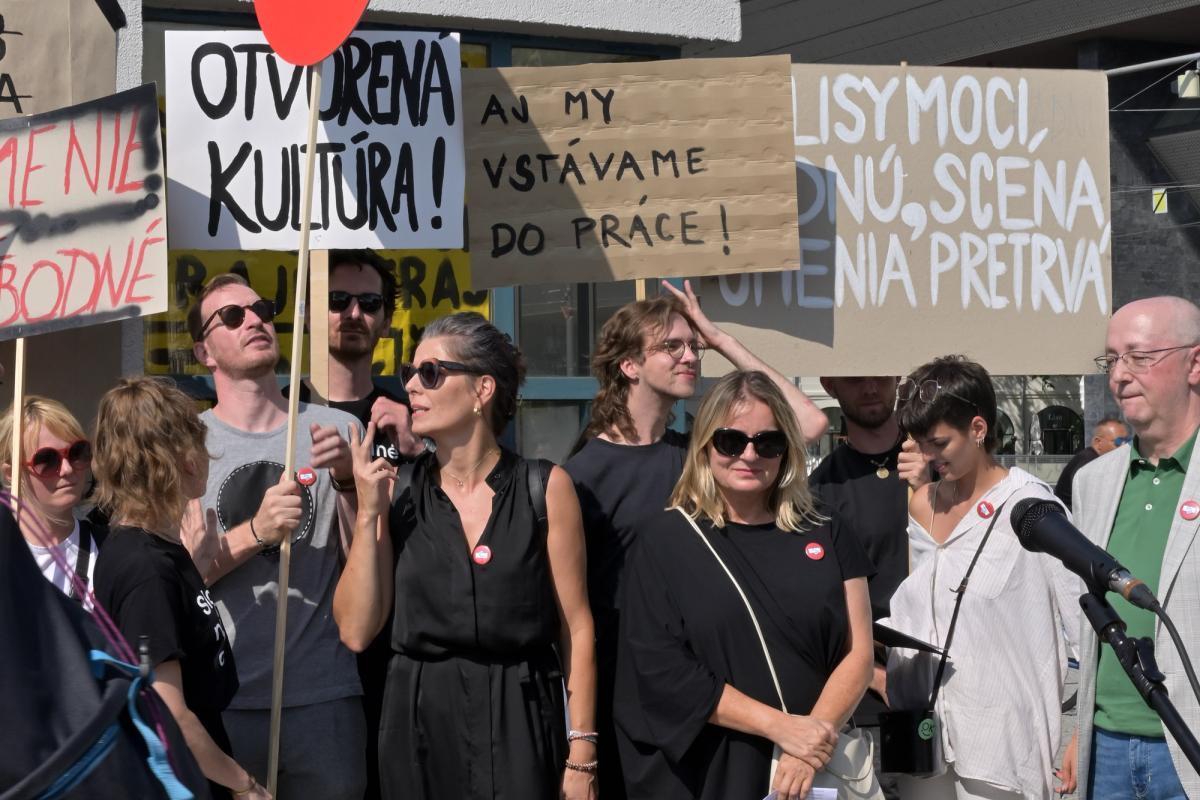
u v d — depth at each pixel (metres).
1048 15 21.20
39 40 4.50
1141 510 3.68
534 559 3.59
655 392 4.16
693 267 4.77
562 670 3.74
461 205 4.58
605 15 5.72
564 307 5.93
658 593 3.60
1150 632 3.54
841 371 4.89
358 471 3.62
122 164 4.10
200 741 3.07
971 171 5.05
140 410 3.21
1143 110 21.81
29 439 3.66
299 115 4.48
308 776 3.65
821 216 4.92
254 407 3.89
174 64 4.43
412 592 3.59
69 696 2.14
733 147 4.80
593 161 4.77
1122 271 21.92
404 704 3.60
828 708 3.45
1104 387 21.34
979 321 5.05
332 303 4.53
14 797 2.02
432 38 4.57
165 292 4.04
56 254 4.12
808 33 22.89
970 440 3.97
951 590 3.95
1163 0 19.95
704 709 3.45
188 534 3.69
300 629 3.71
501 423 3.77
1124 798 3.62
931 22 22.22
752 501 3.65
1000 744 3.82
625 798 3.84
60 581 3.67
